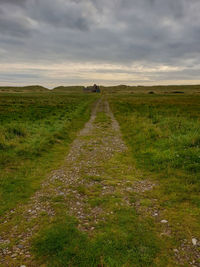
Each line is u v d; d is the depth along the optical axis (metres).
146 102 43.09
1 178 6.23
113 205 4.88
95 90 169.62
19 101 37.41
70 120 18.64
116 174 6.95
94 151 9.77
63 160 8.41
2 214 4.47
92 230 3.91
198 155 7.55
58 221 4.21
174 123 14.78
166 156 8.02
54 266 3.05
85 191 5.64
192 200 5.05
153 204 4.96
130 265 3.08
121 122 18.92
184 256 3.27
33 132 12.33
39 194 5.46
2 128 11.67
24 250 3.39
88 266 3.05
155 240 3.64
